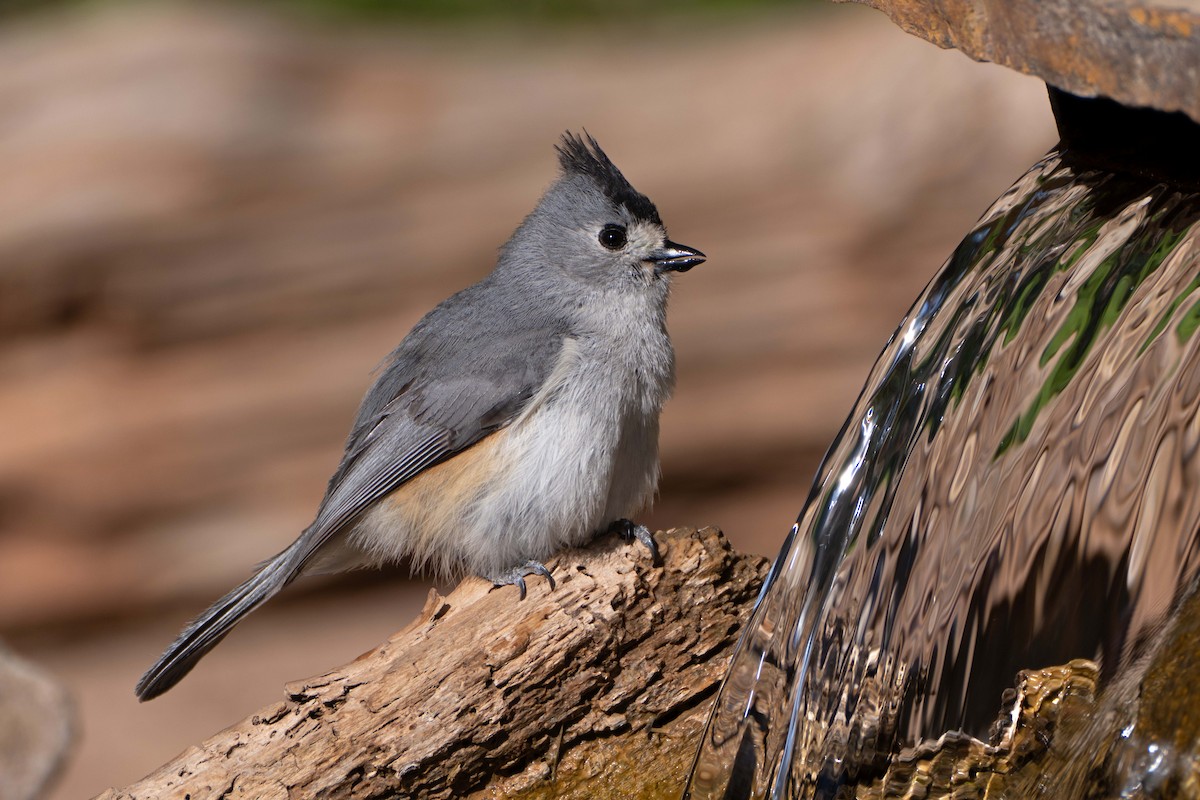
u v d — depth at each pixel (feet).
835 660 23.62
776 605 24.86
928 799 21.85
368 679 25.13
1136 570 19.42
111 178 49.49
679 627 25.98
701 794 23.53
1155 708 16.78
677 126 50.75
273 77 52.06
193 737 49.42
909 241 48.60
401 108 51.83
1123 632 19.33
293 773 24.21
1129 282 21.81
